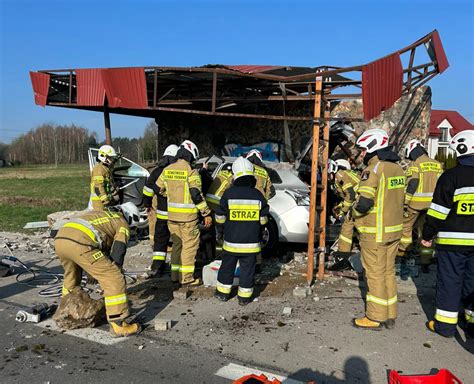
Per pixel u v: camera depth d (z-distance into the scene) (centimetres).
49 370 392
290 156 1094
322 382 373
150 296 589
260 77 624
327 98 634
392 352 427
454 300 452
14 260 709
